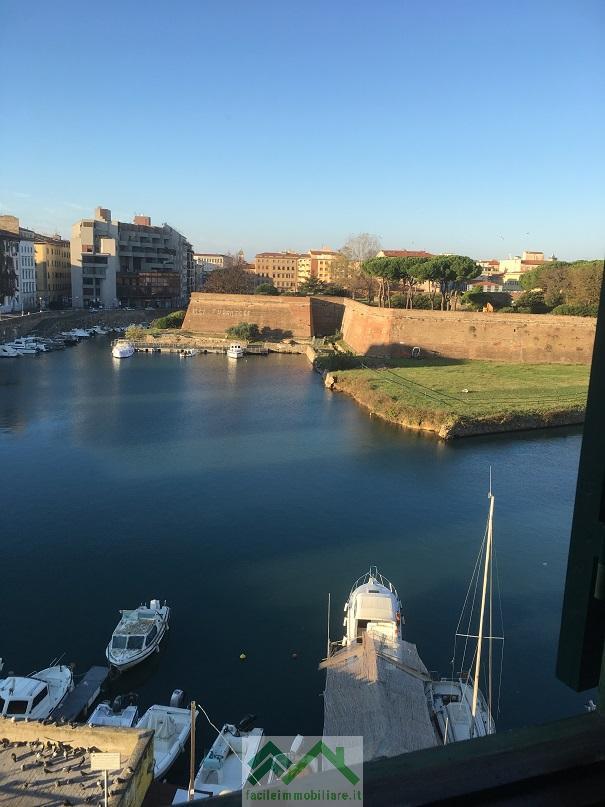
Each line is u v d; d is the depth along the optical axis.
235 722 18.28
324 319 106.00
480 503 35.03
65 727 13.62
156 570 26.64
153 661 20.89
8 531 30.08
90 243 124.75
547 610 24.22
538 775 1.93
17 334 92.50
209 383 70.31
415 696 17.09
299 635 22.41
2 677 19.94
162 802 14.02
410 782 1.93
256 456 42.88
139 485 36.62
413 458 43.31
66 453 42.66
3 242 98.88
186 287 160.25
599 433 2.22
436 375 67.50
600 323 2.23
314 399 62.25
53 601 24.23
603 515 2.22
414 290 124.44
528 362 76.94
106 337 107.25
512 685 20.09
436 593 25.23
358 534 30.55
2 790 12.14
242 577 26.20
